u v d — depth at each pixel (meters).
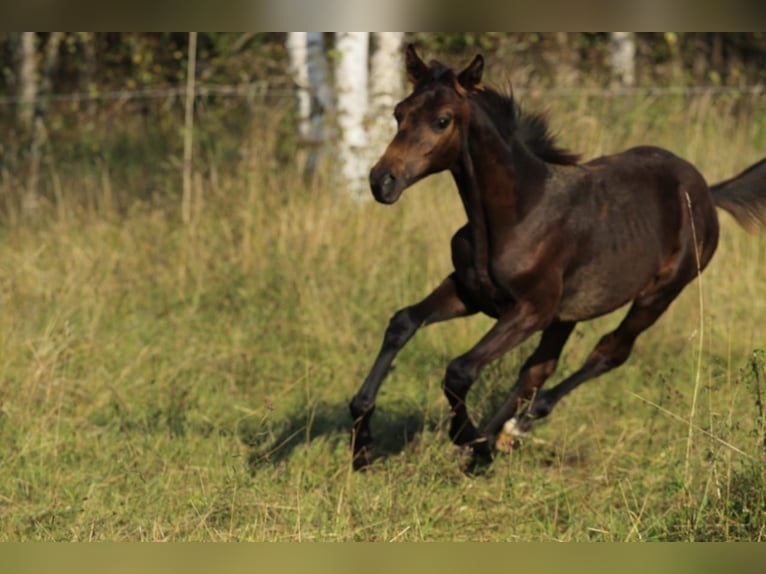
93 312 12.66
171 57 20.28
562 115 15.95
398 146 8.23
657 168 9.78
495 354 8.72
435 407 10.46
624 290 9.41
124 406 10.32
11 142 18.80
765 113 19.08
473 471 9.22
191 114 15.73
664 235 9.68
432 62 8.51
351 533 7.77
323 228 13.98
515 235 8.71
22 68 22.23
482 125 8.50
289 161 16.33
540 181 8.85
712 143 16.14
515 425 9.52
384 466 9.06
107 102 19.69
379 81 17.88
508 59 21.38
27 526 7.92
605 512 8.32
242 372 11.35
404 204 14.50
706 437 8.71
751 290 13.32
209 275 13.66
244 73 18.61
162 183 17.22
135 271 13.91
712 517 7.65
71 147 17.84
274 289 13.35
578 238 8.99
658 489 8.67
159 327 12.65
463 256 8.90
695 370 11.55
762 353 8.14
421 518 8.06
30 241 14.94
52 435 9.43
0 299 12.32
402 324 8.91
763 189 10.57
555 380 11.37
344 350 12.05
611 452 9.32
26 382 10.20
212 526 7.88
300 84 16.84
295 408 10.52
